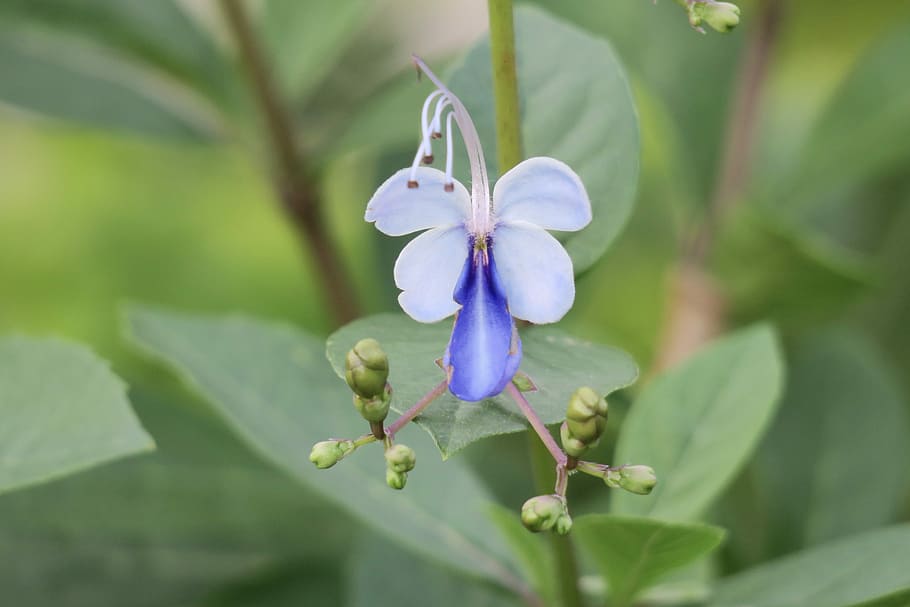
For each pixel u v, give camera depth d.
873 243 0.66
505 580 0.51
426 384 0.45
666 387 0.51
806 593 0.49
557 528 0.44
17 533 0.55
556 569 0.48
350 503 0.51
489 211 0.45
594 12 0.63
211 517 0.56
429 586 0.53
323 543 0.56
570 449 0.44
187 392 0.64
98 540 0.55
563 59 0.48
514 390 0.44
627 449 0.51
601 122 0.47
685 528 0.46
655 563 0.47
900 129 0.59
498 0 0.45
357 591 0.53
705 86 0.63
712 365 0.51
